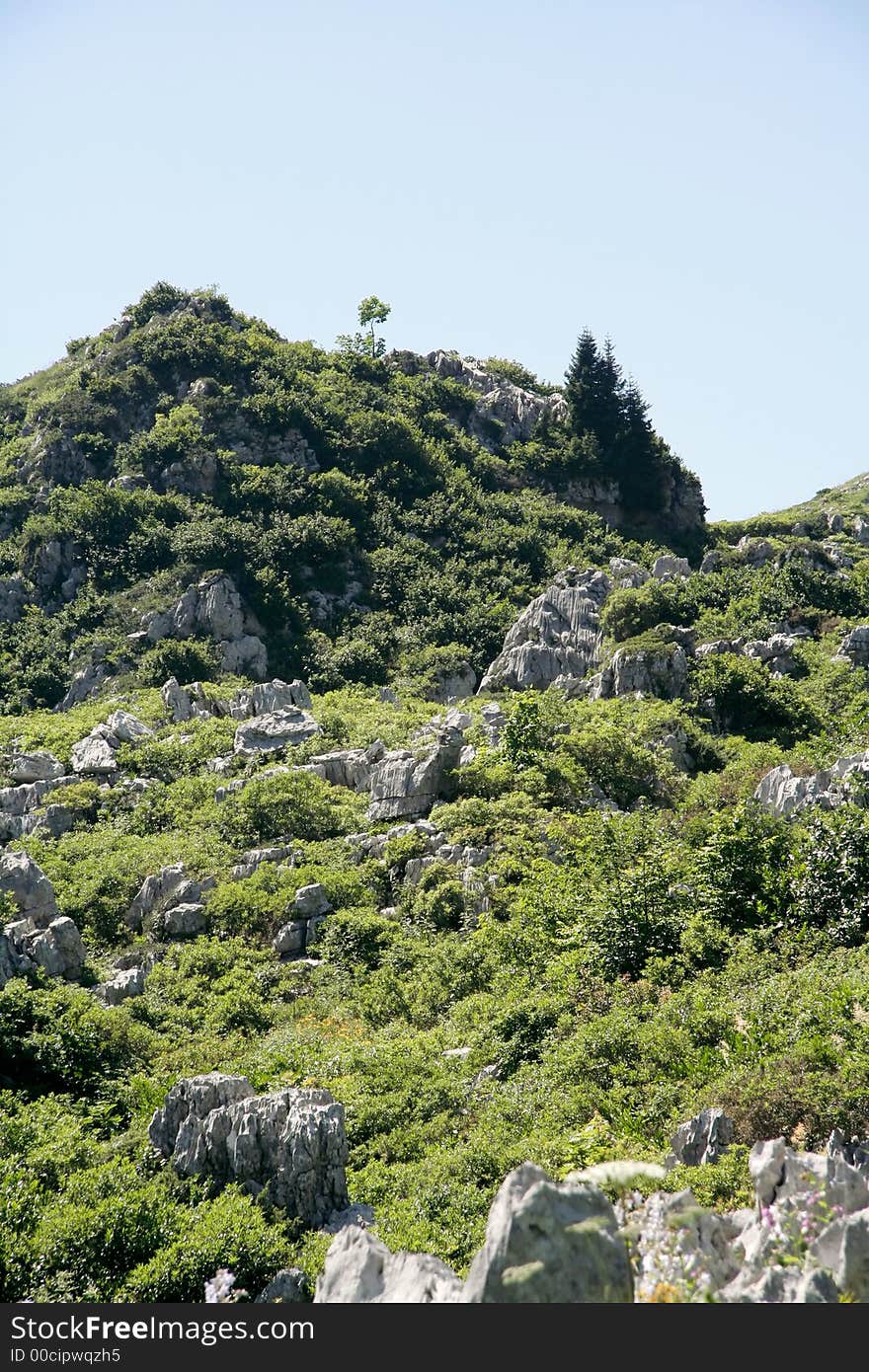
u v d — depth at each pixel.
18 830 123.25
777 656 166.25
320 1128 54.72
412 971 93.75
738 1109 49.84
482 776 121.94
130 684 180.38
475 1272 28.22
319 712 153.12
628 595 179.12
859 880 74.38
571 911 88.19
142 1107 68.12
